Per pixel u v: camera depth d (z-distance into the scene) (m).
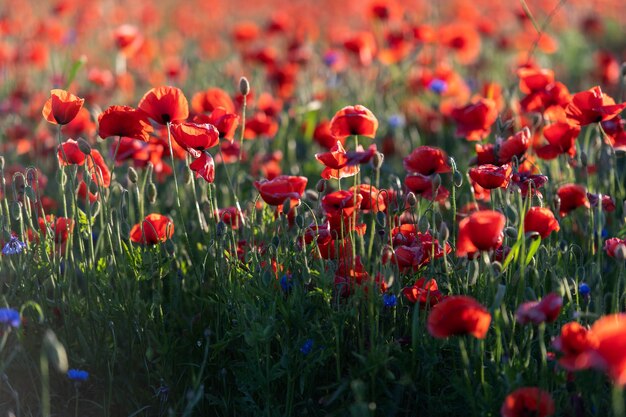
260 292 3.15
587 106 3.46
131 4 12.41
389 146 5.76
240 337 3.34
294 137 6.29
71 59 8.75
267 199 3.26
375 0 7.57
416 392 3.08
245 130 4.84
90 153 3.37
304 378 3.02
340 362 3.21
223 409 3.21
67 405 3.27
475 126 4.14
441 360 3.07
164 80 7.84
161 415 3.22
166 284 3.78
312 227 3.37
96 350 3.27
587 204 3.65
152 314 3.33
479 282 3.16
